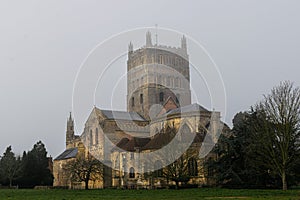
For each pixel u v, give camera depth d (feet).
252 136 244.42
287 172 221.66
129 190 268.41
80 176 362.53
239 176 254.47
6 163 447.01
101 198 160.25
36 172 451.94
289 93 220.23
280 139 213.66
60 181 492.95
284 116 214.69
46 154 473.67
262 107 230.48
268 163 222.48
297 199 125.90
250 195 160.56
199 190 226.99
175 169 272.51
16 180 447.83
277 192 182.91
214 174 274.36
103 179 366.22
